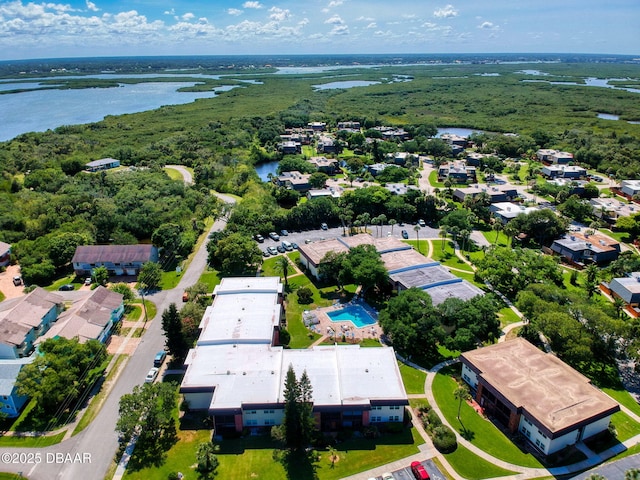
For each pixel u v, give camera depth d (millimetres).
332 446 75000
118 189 197000
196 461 72250
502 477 68938
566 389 79250
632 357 89000
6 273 138125
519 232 159250
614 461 71688
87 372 89438
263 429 79000
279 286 114500
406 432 77875
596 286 123812
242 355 88938
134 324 110250
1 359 94875
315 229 172000
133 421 72500
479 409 83438
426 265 128375
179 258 146500
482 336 101312
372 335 105000
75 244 140625
